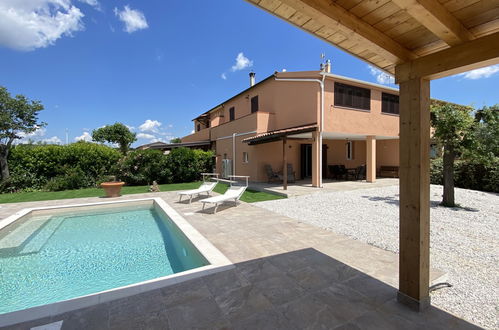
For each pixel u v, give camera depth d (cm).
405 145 257
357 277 319
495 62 206
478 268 351
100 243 577
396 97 1484
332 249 421
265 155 1439
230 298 273
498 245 441
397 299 264
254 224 590
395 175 1638
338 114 1225
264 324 229
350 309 251
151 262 476
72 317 240
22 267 454
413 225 249
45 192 1256
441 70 226
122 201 959
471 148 727
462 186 1146
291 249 423
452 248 428
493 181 1016
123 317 240
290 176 1412
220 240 471
